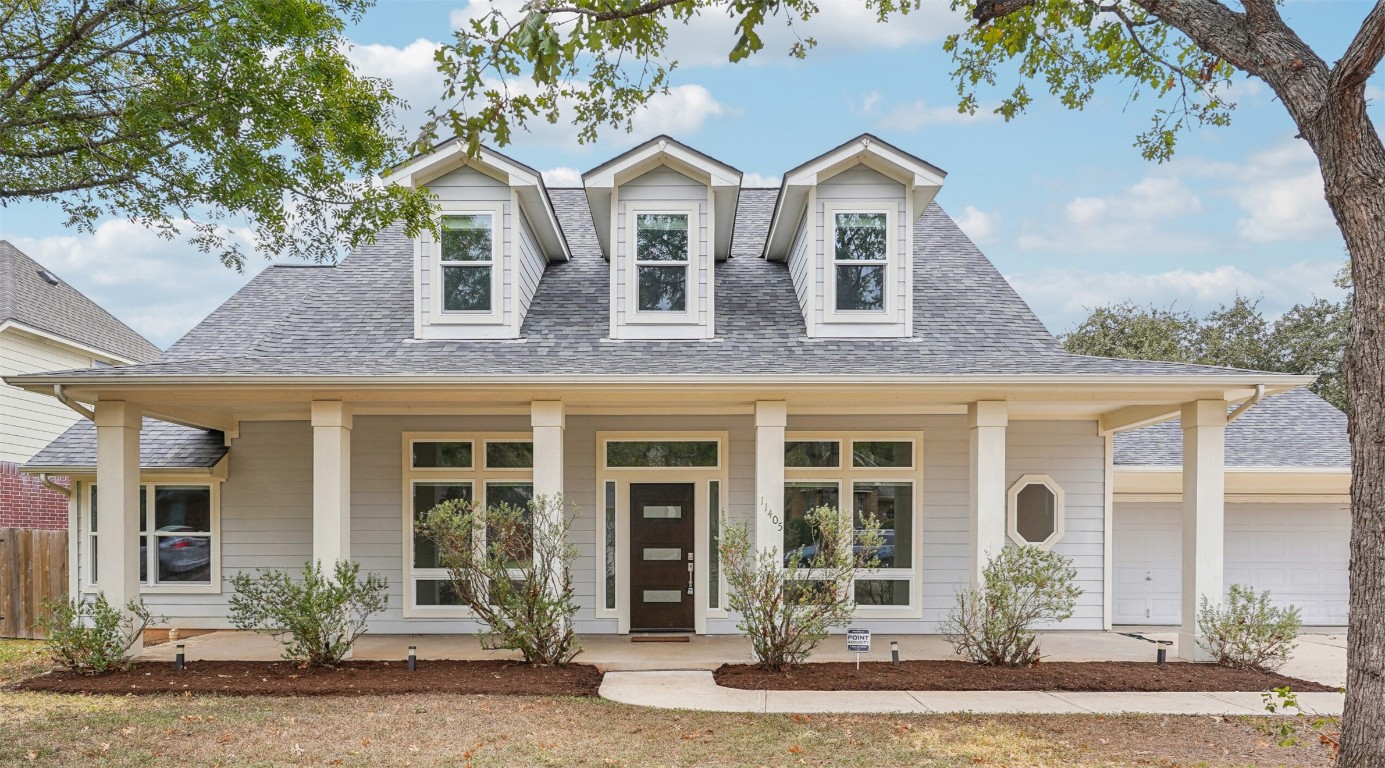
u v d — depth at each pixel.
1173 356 24.42
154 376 8.97
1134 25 8.33
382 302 11.97
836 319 11.09
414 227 9.65
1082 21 8.27
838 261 11.14
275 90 8.15
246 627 9.16
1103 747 6.46
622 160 10.98
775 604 8.97
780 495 9.66
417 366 9.82
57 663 9.09
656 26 7.26
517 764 5.96
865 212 11.23
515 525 9.91
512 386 9.21
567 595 9.30
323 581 9.23
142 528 12.15
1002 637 9.25
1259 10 5.01
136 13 7.70
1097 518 12.09
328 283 12.50
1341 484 12.70
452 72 5.87
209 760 6.00
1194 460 9.62
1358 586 4.48
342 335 10.95
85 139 8.20
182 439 12.37
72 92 8.02
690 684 8.50
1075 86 9.55
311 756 6.10
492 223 11.12
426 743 6.44
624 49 6.74
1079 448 12.13
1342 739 4.53
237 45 7.79
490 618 9.25
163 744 6.36
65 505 17.52
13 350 16.67
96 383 8.95
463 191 11.16
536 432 9.72
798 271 12.12
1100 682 8.45
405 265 13.12
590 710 7.45
